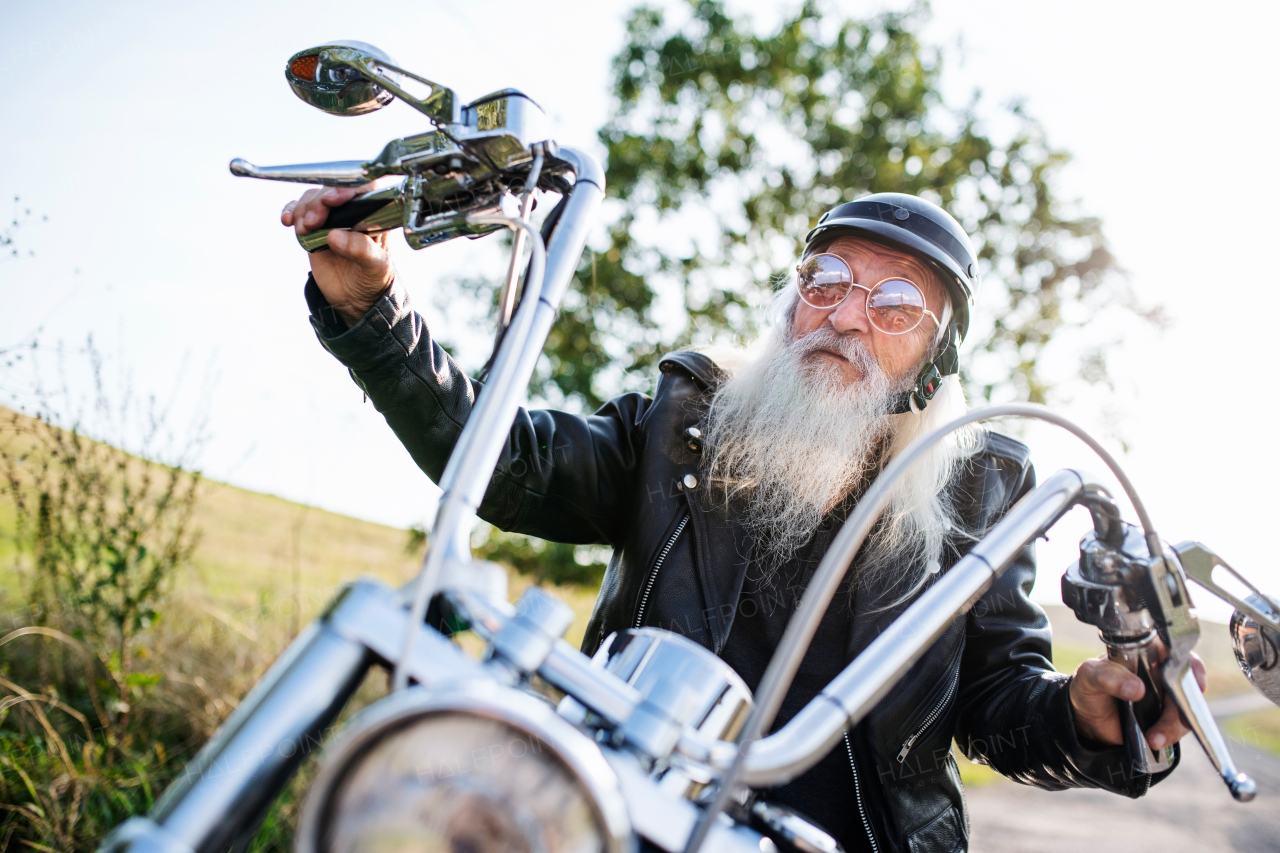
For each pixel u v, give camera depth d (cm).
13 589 321
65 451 274
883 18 1242
